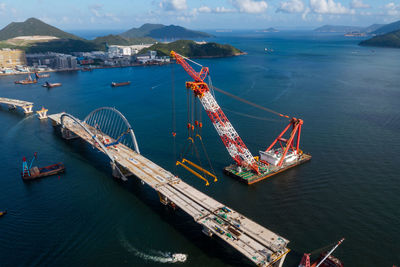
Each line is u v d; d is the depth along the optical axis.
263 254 79.12
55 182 132.25
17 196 120.69
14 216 107.06
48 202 116.06
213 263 84.44
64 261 86.25
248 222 93.38
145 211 109.44
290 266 81.69
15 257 87.69
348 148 159.62
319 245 89.19
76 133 177.62
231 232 88.19
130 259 86.75
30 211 110.12
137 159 140.88
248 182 125.50
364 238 91.94
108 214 107.75
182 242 92.94
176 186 115.06
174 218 105.25
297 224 99.19
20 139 189.00
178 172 137.38
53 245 92.56
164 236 95.81
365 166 139.12
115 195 120.75
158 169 129.75
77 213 108.62
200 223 93.00
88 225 101.81
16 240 94.62
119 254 88.69
